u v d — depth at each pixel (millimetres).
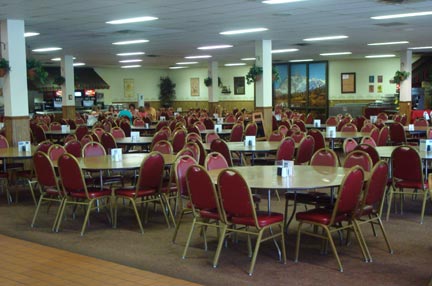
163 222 6250
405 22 11484
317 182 4633
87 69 24844
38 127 11516
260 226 4383
